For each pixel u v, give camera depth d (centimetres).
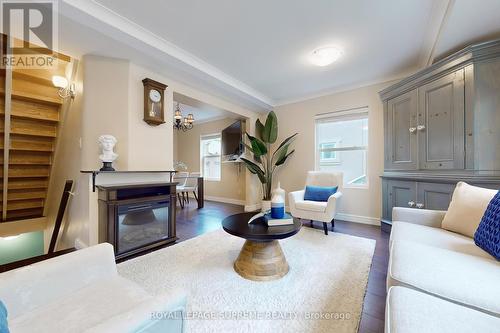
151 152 268
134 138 252
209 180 609
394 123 286
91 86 233
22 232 311
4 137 244
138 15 197
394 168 285
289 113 436
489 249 119
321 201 308
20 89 247
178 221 360
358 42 240
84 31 195
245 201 495
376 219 339
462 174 202
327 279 173
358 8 190
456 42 217
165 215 259
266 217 195
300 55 268
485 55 189
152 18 201
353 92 362
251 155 456
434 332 63
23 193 305
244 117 446
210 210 455
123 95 245
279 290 158
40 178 314
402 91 271
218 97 370
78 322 75
